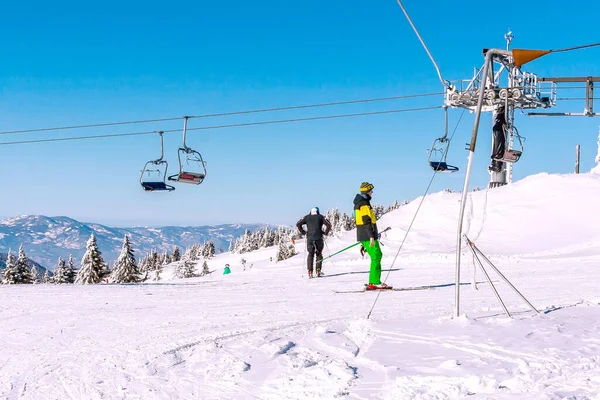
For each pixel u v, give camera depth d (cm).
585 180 3544
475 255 827
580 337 638
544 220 3144
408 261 2303
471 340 648
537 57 784
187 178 2302
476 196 3688
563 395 447
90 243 6191
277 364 612
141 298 1277
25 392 587
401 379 523
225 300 1228
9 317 1028
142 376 619
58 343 806
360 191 1355
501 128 2116
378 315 952
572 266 1825
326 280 1667
